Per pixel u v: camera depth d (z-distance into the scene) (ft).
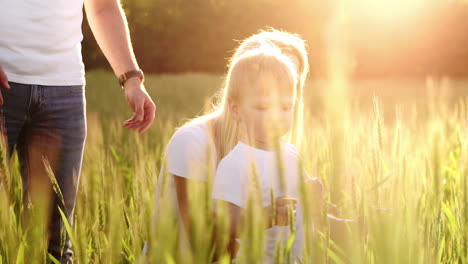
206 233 3.95
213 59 139.54
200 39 138.82
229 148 7.27
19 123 8.39
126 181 11.14
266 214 5.04
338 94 3.12
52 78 8.47
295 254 5.72
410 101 46.73
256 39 8.43
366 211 4.27
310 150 9.58
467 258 5.52
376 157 5.16
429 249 4.44
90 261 5.44
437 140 6.25
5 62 8.07
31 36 8.17
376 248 3.87
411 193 4.65
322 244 4.29
